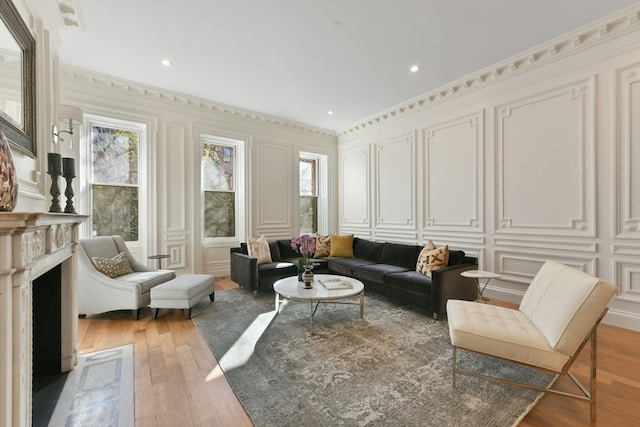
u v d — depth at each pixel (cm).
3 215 87
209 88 381
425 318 277
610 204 255
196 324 264
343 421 138
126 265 310
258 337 235
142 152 390
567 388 165
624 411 145
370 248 427
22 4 159
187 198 416
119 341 229
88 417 142
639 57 238
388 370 184
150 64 318
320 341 226
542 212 297
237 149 481
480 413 144
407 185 443
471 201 359
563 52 277
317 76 346
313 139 555
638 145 241
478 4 226
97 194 363
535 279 197
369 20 244
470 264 304
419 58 306
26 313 110
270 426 135
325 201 580
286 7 228
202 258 434
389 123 469
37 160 178
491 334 157
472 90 354
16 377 96
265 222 492
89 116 350
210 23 248
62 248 163
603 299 138
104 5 224
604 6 230
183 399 156
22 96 152
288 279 312
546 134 293
